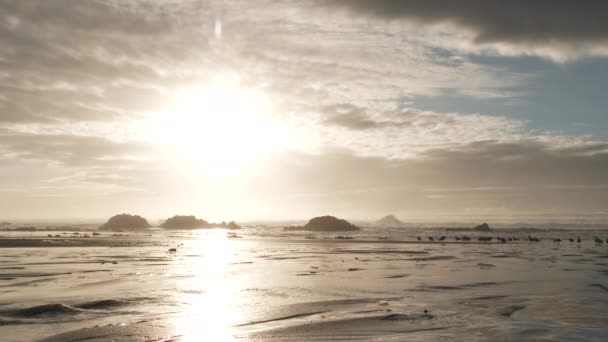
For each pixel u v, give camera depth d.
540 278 29.48
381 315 18.14
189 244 61.56
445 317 17.94
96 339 14.59
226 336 15.10
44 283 25.58
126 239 70.06
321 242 70.19
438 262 39.81
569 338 15.01
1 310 18.31
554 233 110.44
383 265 37.03
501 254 49.16
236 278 28.59
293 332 15.59
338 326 16.41
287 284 26.27
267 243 66.31
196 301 20.89
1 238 64.75
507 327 16.39
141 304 20.09
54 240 62.16
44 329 15.70
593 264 38.69
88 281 26.47
